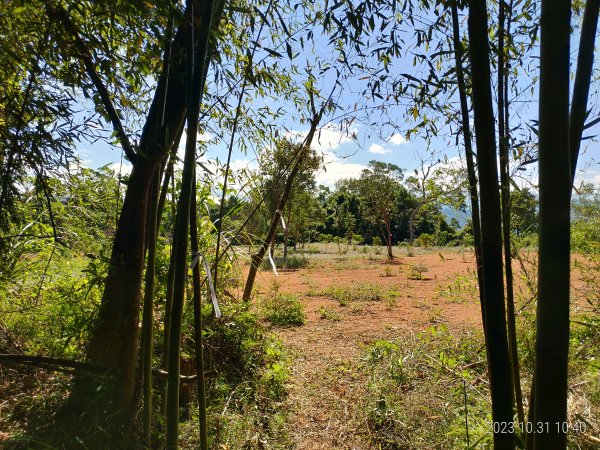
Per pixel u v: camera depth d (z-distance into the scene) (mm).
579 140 1226
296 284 9867
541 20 1012
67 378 2475
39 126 1616
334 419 2973
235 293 5613
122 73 1782
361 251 21391
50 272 3285
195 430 2518
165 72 1730
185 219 1386
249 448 2543
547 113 1006
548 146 1010
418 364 3652
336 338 5113
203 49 1352
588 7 1204
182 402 2770
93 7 1557
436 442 2510
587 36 1204
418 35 1616
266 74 2076
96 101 1662
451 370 3400
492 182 1138
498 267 1160
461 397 2967
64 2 1664
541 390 1052
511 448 1183
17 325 2926
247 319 3609
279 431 2770
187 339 3020
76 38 1636
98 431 1934
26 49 1693
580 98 1215
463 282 4902
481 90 1110
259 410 3037
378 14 1540
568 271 1019
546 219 1024
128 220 2090
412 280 10414
